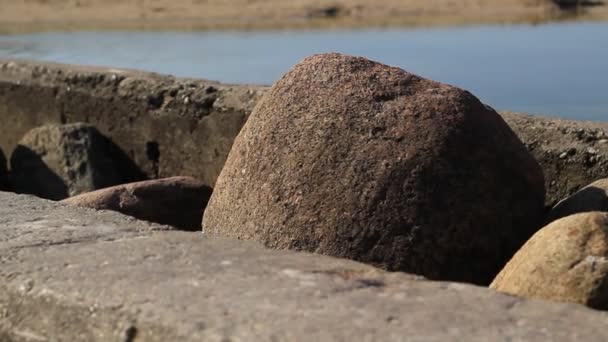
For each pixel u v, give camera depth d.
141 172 9.42
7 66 10.43
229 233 5.66
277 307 3.83
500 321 3.68
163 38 20.64
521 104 11.92
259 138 5.68
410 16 24.92
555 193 6.89
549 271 4.27
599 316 3.73
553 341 3.52
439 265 5.25
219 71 15.31
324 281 4.08
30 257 4.46
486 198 5.38
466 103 5.55
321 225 5.34
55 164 9.29
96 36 21.61
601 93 12.38
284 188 5.48
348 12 25.95
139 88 9.36
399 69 5.76
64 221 5.00
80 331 4.03
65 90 9.90
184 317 3.79
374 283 4.07
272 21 24.58
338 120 5.52
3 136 10.48
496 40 18.34
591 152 6.76
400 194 5.30
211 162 8.88
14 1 28.36
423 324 3.66
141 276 4.17
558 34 19.03
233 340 3.64
